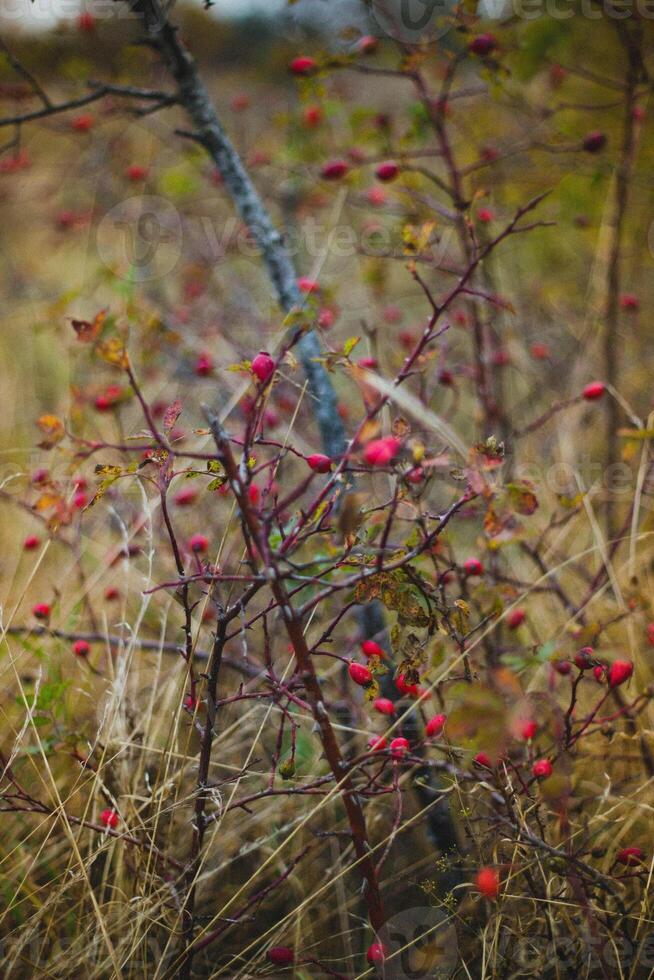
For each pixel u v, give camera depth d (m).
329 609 2.59
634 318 3.63
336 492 1.41
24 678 2.18
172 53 2.33
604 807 1.99
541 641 2.33
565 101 3.46
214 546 2.69
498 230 3.72
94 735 2.22
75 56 3.13
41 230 4.97
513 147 3.10
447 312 2.99
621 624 2.41
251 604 2.55
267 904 2.00
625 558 2.71
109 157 4.22
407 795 2.04
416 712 2.02
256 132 4.21
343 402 3.36
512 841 1.54
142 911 1.69
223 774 2.18
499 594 1.89
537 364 3.71
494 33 2.64
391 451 1.33
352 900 1.89
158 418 3.15
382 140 2.96
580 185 3.51
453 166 2.54
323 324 2.29
